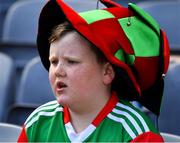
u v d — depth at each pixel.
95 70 4.50
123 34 4.60
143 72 4.68
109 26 4.54
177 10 11.59
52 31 4.72
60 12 4.72
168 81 8.45
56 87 4.50
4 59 9.75
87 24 4.34
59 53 4.47
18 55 12.46
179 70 8.51
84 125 4.63
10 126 5.95
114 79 4.70
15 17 12.35
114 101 4.68
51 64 4.57
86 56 4.44
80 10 11.12
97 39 4.35
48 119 4.84
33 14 12.24
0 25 14.84
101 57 4.51
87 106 4.57
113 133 4.52
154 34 4.73
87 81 4.47
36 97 9.22
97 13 4.66
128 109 4.64
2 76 9.56
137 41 4.65
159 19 11.54
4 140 5.90
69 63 4.45
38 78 9.27
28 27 12.28
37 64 9.38
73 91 4.45
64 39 4.46
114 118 4.58
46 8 4.70
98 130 4.56
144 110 8.04
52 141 4.71
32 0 13.26
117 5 5.00
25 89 9.28
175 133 8.41
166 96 8.45
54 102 4.96
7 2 15.29
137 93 4.71
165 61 4.68
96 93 4.57
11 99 9.80
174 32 11.52
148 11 11.55
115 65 4.47
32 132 4.84
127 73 4.52
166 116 8.43
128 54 4.55
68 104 4.50
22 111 9.29
